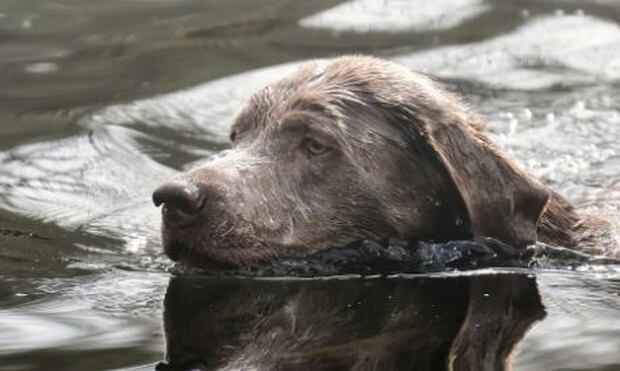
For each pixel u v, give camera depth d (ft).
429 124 39.09
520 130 54.03
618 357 29.68
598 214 42.16
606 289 35.91
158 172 49.16
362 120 39.40
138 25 69.36
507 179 38.70
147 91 58.44
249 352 30.22
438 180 39.27
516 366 29.30
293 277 37.09
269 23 69.36
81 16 71.00
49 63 63.05
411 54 63.46
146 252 40.14
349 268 38.01
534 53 63.67
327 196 39.06
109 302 34.60
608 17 69.51
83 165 49.65
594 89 58.70
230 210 37.37
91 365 29.30
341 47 64.69
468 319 33.01
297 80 40.88
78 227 42.93
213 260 37.35
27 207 44.96
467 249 38.88
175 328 32.09
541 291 35.63
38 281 36.78
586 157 51.42
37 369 29.09
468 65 61.87
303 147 39.34
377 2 72.69
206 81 59.57
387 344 30.86
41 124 54.24
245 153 39.40
